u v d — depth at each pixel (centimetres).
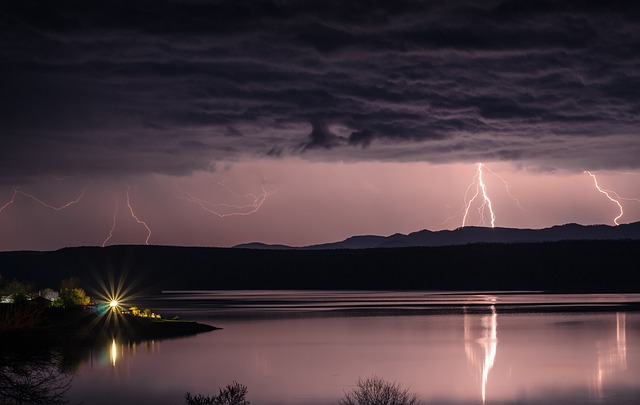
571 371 5381
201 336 7700
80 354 6128
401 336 7775
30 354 2141
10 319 2125
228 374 5175
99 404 4031
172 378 4959
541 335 7781
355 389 4569
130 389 4512
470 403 4200
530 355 6247
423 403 4194
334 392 4488
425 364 5731
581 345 6900
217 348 6662
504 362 5847
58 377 4744
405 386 4744
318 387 4666
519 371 5391
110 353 6212
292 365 5638
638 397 4391
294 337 7650
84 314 7788
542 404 4191
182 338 7469
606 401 4275
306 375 5156
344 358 6078
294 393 4447
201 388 4588
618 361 5875
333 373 5269
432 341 7312
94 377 4953
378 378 5038
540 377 5119
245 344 6994
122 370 5278
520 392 4550
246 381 4884
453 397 4378
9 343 2128
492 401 4269
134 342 7056
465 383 4862
